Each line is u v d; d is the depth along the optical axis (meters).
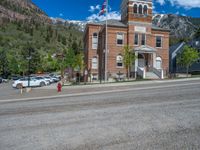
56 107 14.82
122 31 44.88
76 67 48.56
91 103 15.63
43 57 124.62
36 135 8.71
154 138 7.76
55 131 9.11
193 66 55.28
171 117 10.34
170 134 8.09
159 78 39.66
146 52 44.47
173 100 14.94
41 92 28.44
